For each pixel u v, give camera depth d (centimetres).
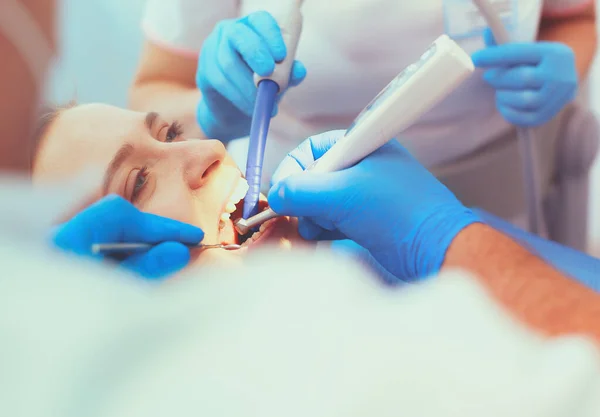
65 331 32
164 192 95
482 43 127
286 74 105
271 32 106
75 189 80
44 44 46
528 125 123
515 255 65
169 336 33
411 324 34
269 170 148
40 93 46
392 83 77
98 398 30
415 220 77
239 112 125
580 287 54
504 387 31
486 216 115
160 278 79
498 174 147
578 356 32
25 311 33
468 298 36
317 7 124
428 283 39
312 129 141
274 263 40
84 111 97
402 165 82
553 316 50
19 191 42
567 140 148
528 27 126
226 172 100
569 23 145
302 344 33
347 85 130
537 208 132
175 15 134
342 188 80
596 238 175
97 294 35
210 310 35
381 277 104
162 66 142
